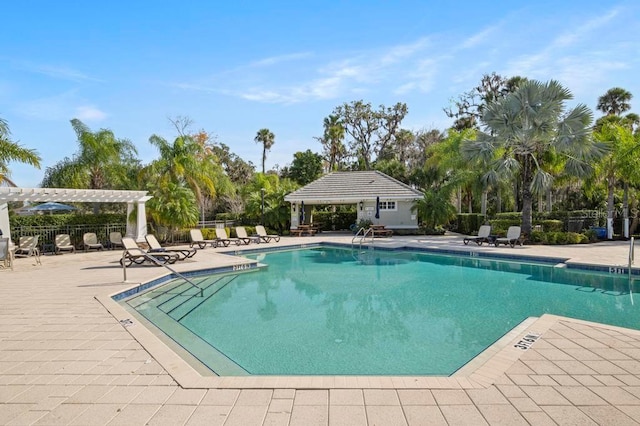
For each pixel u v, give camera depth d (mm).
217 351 5637
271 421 2990
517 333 5219
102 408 3213
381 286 10289
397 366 5066
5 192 14688
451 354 5480
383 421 2992
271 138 50625
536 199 29938
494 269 12672
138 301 8688
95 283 9164
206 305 8406
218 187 25750
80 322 5844
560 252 14094
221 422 2977
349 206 31766
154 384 3668
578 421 2982
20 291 8234
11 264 11789
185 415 3088
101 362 4234
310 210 28125
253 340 6125
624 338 4926
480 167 22375
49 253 16109
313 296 9242
